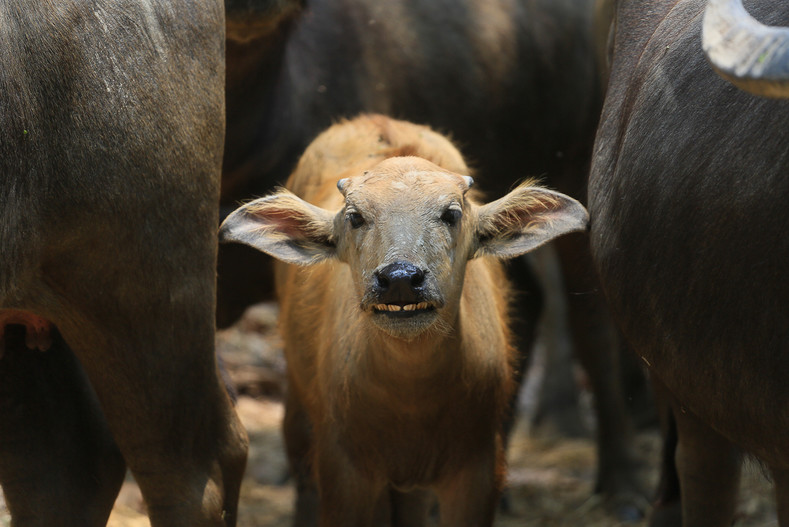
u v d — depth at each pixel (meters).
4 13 9.69
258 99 17.28
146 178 10.70
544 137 22.09
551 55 21.67
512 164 21.78
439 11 20.56
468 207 12.52
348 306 13.63
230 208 18.11
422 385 12.78
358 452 13.52
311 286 15.22
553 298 28.33
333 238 12.82
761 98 9.98
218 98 11.68
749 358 9.91
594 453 25.88
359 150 16.05
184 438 11.79
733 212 9.94
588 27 22.38
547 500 21.94
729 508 13.20
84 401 12.36
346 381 13.29
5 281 10.02
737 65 7.30
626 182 11.61
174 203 11.04
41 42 9.91
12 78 9.66
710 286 10.26
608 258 11.98
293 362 15.87
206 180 11.42
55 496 11.98
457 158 15.96
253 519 20.22
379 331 12.34
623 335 12.66
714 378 10.45
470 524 13.63
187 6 11.29
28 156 9.84
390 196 11.77
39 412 12.02
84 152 10.23
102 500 12.30
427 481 13.82
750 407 10.12
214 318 11.91
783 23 9.91
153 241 10.95
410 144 15.54
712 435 12.80
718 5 7.86
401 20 20.11
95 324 11.12
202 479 11.95
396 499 15.66
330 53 19.11
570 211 12.45
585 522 20.66
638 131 11.56
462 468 13.57
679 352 10.88
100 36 10.41
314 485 17.47
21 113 9.72
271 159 18.00
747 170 9.84
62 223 10.31
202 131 11.34
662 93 11.36
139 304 11.09
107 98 10.37
